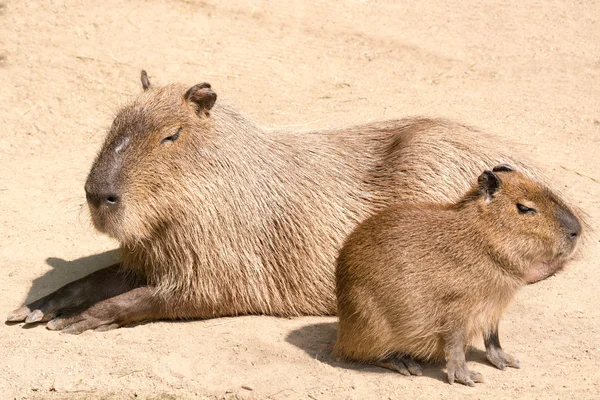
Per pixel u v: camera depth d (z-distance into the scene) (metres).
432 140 11.40
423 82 17.72
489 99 16.95
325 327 10.55
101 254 12.37
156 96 10.51
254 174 10.77
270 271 10.75
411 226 9.08
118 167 9.98
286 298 10.83
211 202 10.42
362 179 11.33
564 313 10.45
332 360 9.67
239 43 18.84
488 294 8.97
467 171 11.25
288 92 17.30
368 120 16.05
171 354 9.85
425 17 20.02
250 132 10.99
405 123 12.05
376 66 18.30
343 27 19.53
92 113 16.64
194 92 10.45
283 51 18.67
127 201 9.98
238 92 17.20
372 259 9.05
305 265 10.82
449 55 18.59
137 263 10.83
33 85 17.17
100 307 10.47
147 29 19.05
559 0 20.66
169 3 19.86
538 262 9.01
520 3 20.52
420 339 9.08
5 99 16.78
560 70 17.98
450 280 8.85
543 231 8.80
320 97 17.16
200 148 10.44
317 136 11.64
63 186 14.21
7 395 9.30
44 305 10.80
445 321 8.96
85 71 17.62
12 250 12.41
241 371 9.50
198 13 19.67
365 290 9.06
